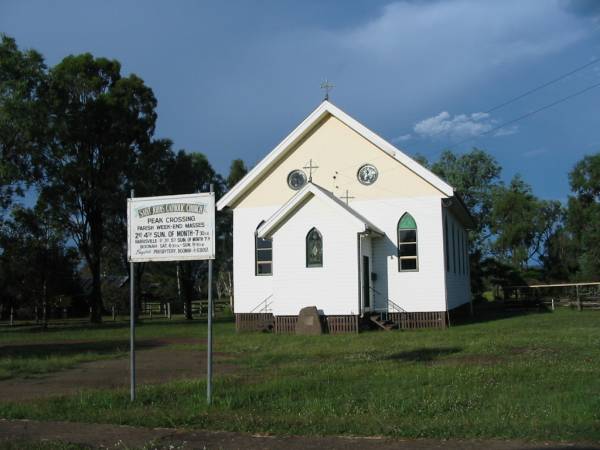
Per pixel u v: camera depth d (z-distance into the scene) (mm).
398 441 7879
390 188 27562
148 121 46594
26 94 39344
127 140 46219
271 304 28406
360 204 27844
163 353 19578
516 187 70625
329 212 25281
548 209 70438
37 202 43562
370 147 27969
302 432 8453
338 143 28359
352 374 13086
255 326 28391
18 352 21125
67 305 62438
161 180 48281
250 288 28766
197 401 10734
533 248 71312
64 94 42844
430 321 26641
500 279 52219
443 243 26859
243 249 29078
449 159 62875
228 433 8609
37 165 41250
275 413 9664
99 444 8211
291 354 17656
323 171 28406
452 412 9281
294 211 25734
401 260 27234
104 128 45031
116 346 22844
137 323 43938
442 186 26766
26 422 9641
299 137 28484
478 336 21109
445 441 7809
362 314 25141
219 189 55344
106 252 52938
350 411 9578
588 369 12953
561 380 11609
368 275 26797
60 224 44625
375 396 10562
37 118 38844
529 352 16391
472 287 52594
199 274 55625
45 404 10867
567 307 40312
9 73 38938
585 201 61719
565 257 66438
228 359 17234
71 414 10008
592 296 41438
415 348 18141
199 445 8023
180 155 50781
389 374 12930
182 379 13453
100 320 46281
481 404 9766
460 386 11289
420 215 27141
